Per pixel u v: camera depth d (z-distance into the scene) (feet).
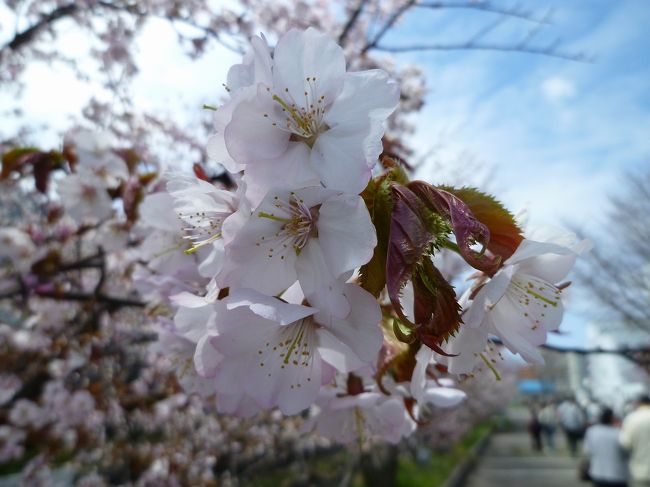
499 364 0.36
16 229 1.06
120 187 0.78
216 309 0.29
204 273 0.32
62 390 1.50
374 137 0.29
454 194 0.28
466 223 0.25
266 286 0.29
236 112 0.29
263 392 0.31
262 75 0.30
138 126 1.47
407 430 0.41
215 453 2.36
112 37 1.37
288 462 3.10
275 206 0.29
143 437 2.10
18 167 0.70
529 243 0.28
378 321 0.27
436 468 4.29
